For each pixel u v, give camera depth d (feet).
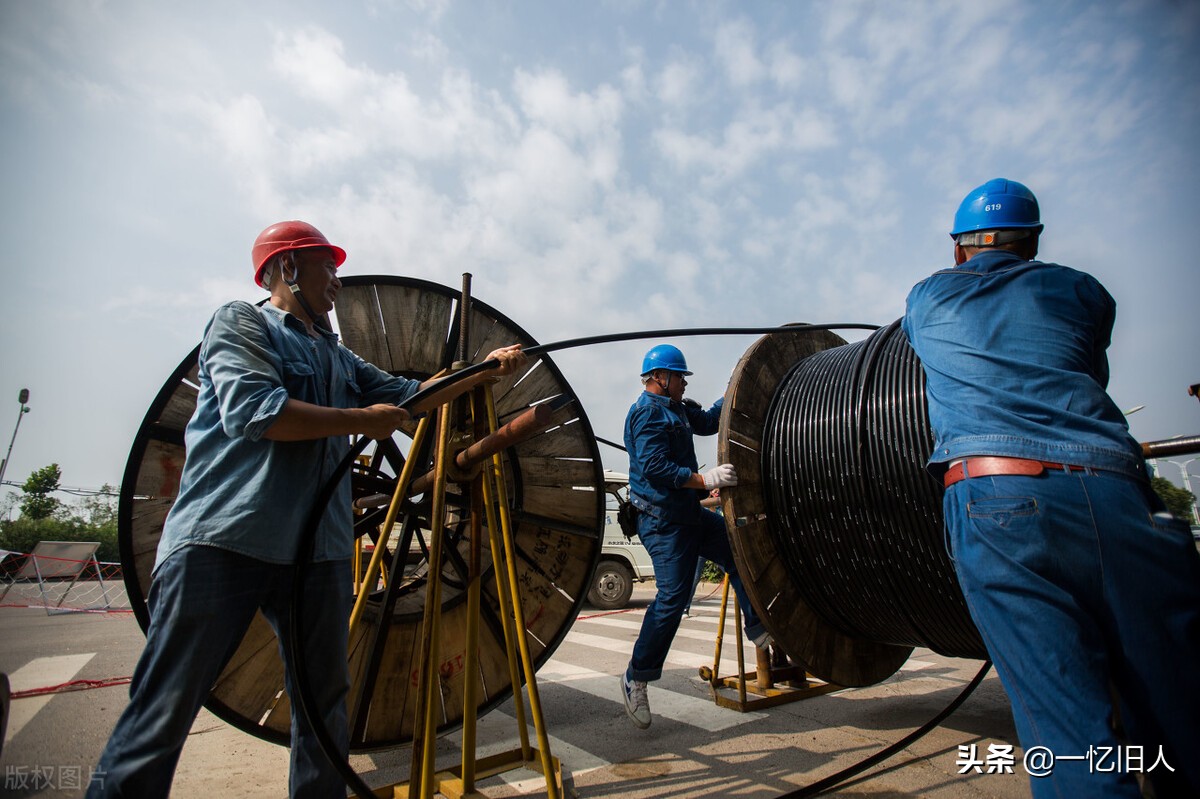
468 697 7.51
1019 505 4.83
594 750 9.84
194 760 9.79
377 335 10.32
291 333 6.48
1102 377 5.99
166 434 8.50
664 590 10.75
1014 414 5.17
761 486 11.35
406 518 9.78
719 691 13.14
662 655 10.71
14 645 20.94
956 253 6.82
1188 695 4.54
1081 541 4.72
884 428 9.73
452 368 7.64
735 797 7.97
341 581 6.40
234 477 5.66
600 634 22.33
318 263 6.93
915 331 6.25
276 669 8.86
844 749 9.59
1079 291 5.72
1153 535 4.69
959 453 5.29
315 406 5.60
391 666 9.81
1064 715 4.41
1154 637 4.59
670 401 12.09
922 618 10.12
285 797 8.34
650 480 10.99
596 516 11.76
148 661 5.24
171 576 5.30
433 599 6.68
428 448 10.24
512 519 10.96
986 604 4.95
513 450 11.20
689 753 9.58
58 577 57.41
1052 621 4.61
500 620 10.61
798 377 11.94
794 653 10.99
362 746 9.37
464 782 7.47
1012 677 4.74
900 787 8.13
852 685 11.90
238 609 5.53
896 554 9.71
